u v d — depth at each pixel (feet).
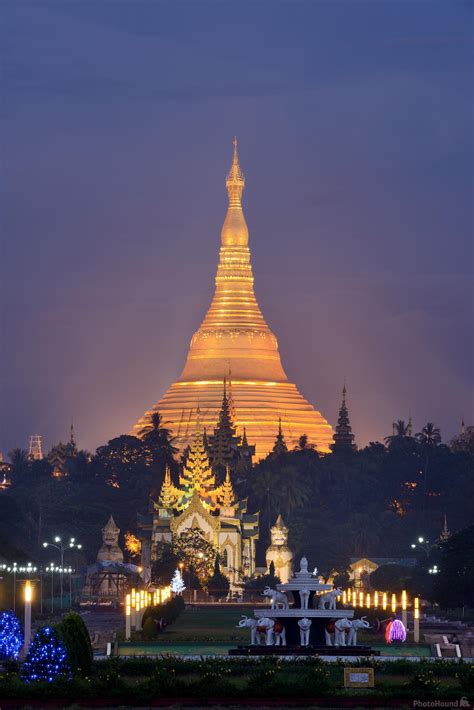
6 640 429.38
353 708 344.90
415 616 509.76
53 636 369.50
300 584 448.65
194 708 344.90
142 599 630.74
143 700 347.56
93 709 345.92
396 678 386.32
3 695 347.77
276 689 348.79
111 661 395.14
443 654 479.41
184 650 485.56
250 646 431.84
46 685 349.61
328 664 397.39
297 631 440.86
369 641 518.78
